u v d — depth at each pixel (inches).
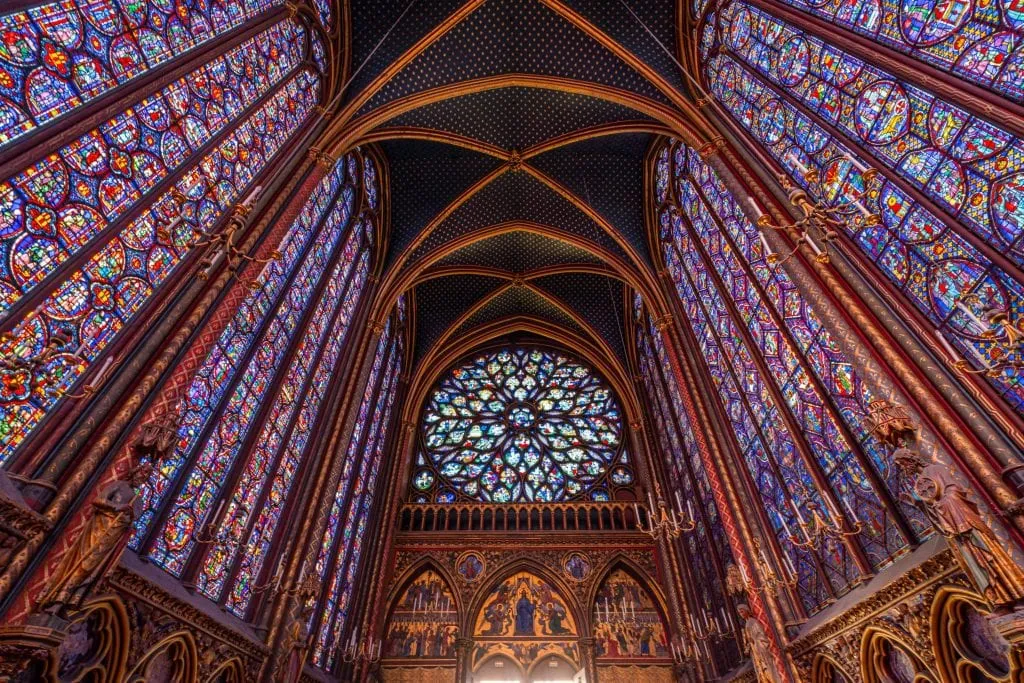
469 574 828.6
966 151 300.0
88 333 286.2
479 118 763.4
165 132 356.2
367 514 794.2
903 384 308.5
